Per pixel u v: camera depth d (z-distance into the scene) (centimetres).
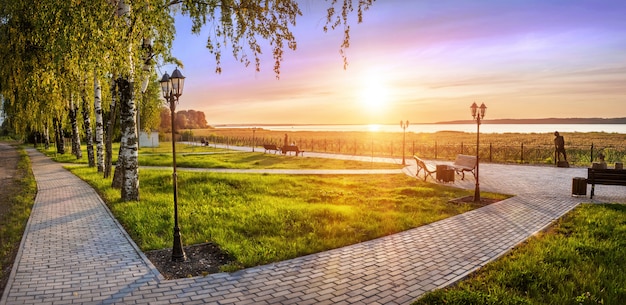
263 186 1467
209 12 963
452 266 614
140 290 523
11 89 1259
